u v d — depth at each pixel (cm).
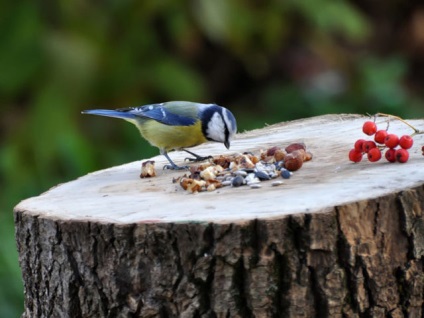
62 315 672
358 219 614
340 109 1730
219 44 1812
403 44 1964
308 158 779
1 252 1160
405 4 2011
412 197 630
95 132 1515
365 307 625
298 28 1770
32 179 1437
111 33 1554
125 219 634
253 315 614
